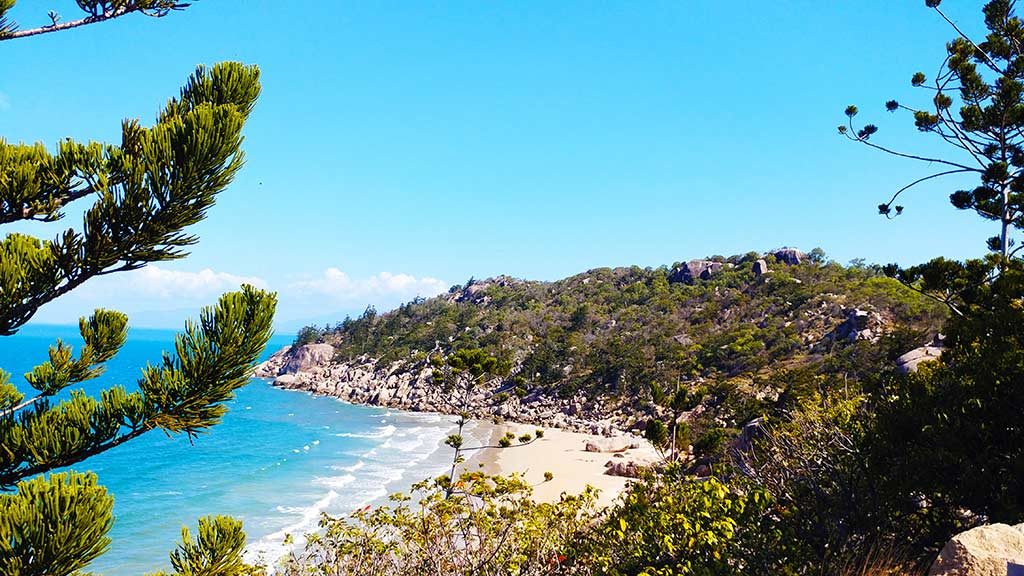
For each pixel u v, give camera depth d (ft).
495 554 29.27
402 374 368.68
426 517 30.76
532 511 30.19
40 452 12.73
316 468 164.04
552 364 314.96
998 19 54.60
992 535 15.96
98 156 12.54
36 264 11.84
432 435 228.22
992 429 23.76
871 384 38.96
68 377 15.43
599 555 26.50
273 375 503.61
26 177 11.82
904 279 47.85
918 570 21.06
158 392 13.35
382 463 171.01
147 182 12.64
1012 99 51.42
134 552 96.99
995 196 54.49
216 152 13.14
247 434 226.99
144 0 15.16
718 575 21.72
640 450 176.76
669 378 254.88
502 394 127.95
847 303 272.92
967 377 26.22
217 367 13.61
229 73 15.58
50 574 10.51
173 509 121.39
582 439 215.51
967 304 43.96
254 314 14.05
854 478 26.76
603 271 536.01
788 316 296.10
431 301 555.69
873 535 23.94
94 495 11.03
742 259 445.37
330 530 31.91
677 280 445.37
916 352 62.69
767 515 25.91
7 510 10.21
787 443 33.01
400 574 30.01
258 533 103.09
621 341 322.34
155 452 188.44
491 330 401.29
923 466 24.14
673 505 25.07
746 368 245.86
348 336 502.38
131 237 12.69
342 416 284.61
